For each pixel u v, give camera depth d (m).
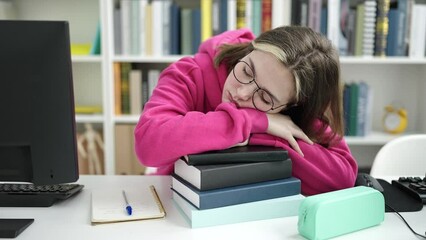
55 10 2.30
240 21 2.03
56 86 0.72
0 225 0.73
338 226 0.72
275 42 0.91
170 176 1.11
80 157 2.15
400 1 2.04
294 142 0.97
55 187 0.93
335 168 0.98
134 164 2.09
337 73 1.00
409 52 2.08
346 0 2.03
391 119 2.24
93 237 0.71
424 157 1.33
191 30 2.06
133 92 2.10
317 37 0.98
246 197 0.79
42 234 0.72
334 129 1.06
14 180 0.75
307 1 2.02
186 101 1.11
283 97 0.93
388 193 0.97
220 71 1.14
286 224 0.77
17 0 2.28
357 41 2.06
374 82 2.39
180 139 0.85
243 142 0.90
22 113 0.72
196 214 0.75
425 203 0.90
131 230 0.74
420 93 2.35
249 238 0.71
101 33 2.02
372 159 2.44
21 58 0.71
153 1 2.03
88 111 2.20
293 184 0.83
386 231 0.75
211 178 0.77
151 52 2.06
